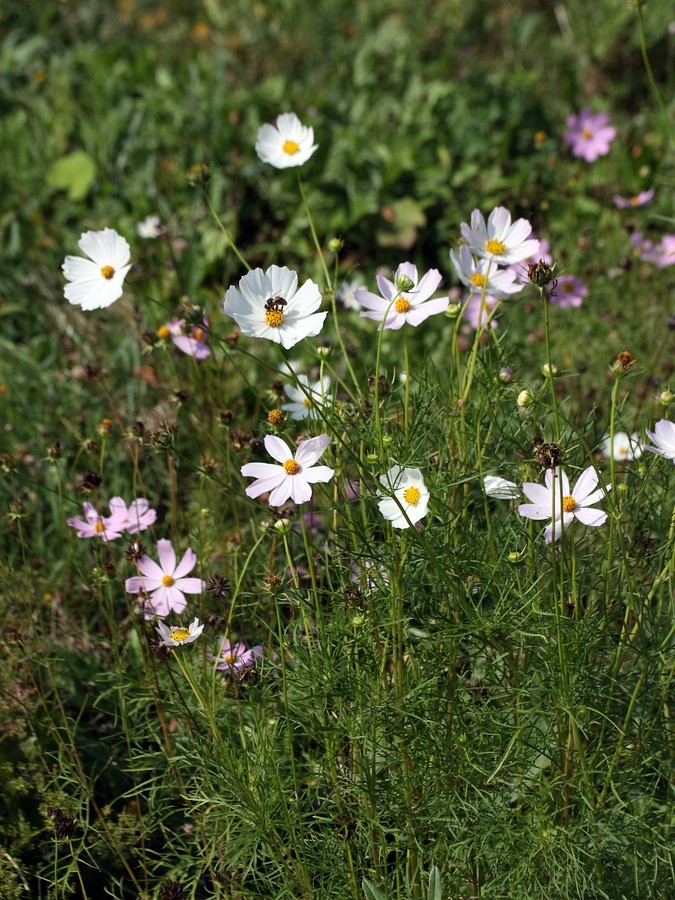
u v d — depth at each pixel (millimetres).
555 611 808
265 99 2135
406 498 825
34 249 1862
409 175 1932
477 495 1013
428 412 944
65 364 1564
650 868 905
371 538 913
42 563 1285
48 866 930
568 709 827
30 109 2283
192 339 1202
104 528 1045
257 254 1788
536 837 855
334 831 885
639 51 2412
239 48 2488
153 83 2287
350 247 1897
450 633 848
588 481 845
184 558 1013
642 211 1883
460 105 2098
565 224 1844
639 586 917
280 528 848
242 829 888
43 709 1065
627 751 902
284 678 816
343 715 862
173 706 974
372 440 896
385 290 932
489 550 897
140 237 1819
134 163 2035
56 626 1196
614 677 874
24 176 2029
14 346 1634
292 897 860
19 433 1461
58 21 2760
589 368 1493
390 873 931
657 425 867
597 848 850
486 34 2623
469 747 870
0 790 989
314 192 1907
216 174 1906
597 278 1705
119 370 1551
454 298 1561
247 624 1074
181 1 2852
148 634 996
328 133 2021
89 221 1934
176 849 956
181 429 1396
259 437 1094
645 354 1516
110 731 1102
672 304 1644
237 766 873
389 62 2459
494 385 898
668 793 912
